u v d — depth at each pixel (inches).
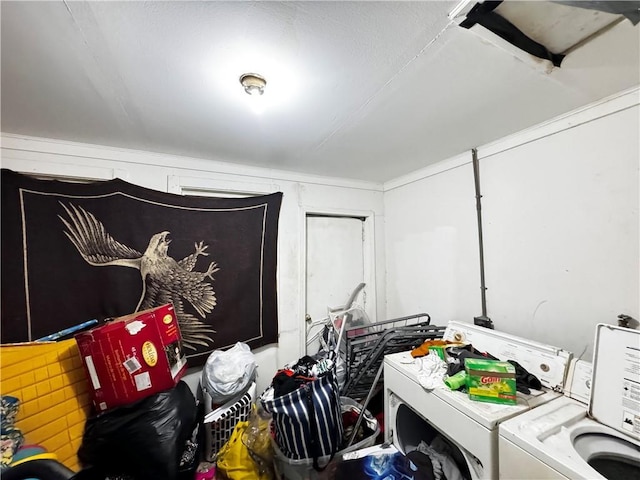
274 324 93.0
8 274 60.2
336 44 38.1
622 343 43.5
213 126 62.8
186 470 52.1
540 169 64.1
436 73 45.2
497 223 73.5
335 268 110.7
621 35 36.8
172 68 42.7
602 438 41.2
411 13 33.1
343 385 82.1
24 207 62.2
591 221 55.8
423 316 92.7
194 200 82.4
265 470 57.7
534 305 65.1
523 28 36.0
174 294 77.4
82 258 67.2
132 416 49.8
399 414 63.6
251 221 90.3
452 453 58.3
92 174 71.3
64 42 36.7
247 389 74.0
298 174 101.3
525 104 55.5
